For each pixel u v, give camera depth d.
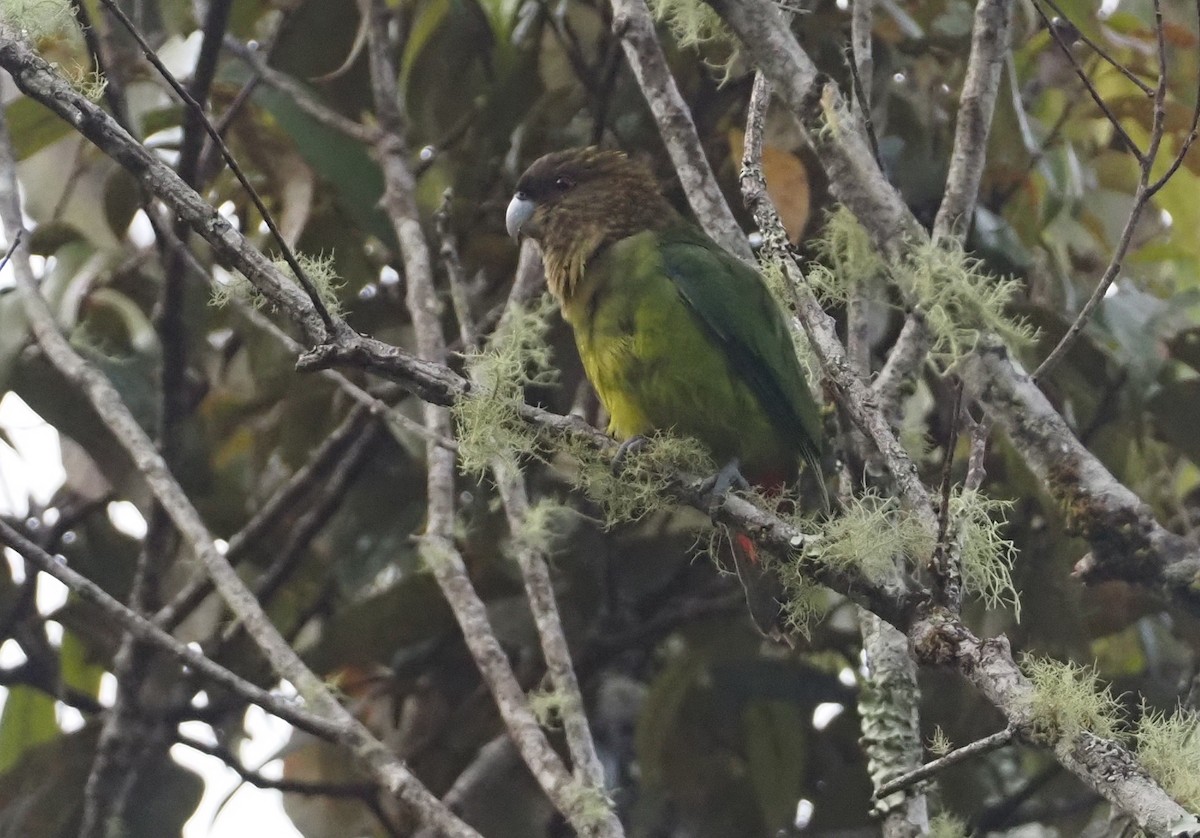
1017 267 10.57
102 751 10.43
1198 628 10.59
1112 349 10.53
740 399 8.98
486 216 11.91
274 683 11.35
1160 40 6.22
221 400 12.30
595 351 9.23
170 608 10.64
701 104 11.51
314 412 11.89
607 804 7.55
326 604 11.98
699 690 11.30
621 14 8.73
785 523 6.83
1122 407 10.49
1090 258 11.34
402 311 11.84
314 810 11.41
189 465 10.93
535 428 7.35
